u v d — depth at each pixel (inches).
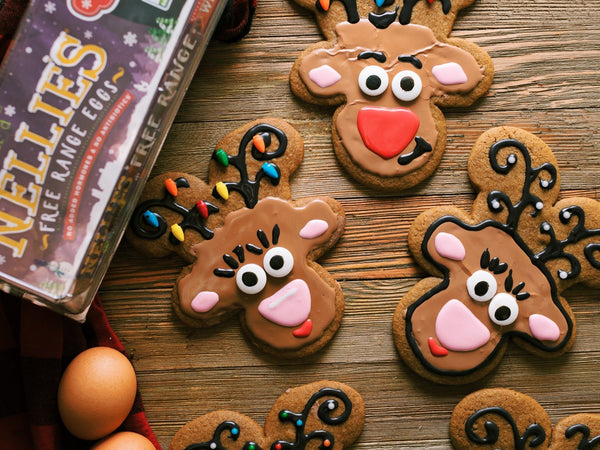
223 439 21.1
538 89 22.2
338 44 21.5
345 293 21.8
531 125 22.2
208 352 21.6
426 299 21.2
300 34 22.0
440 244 21.2
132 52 18.5
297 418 21.0
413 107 21.5
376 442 21.6
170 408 21.5
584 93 22.2
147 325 21.6
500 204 21.4
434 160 21.5
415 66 21.5
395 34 21.5
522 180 21.5
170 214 21.1
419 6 21.6
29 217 18.4
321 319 21.1
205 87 21.9
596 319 21.9
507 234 21.3
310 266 21.3
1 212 18.4
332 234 21.3
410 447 21.6
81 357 20.1
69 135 18.4
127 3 18.4
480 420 21.2
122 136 18.5
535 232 21.4
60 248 18.5
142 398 21.5
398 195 21.9
